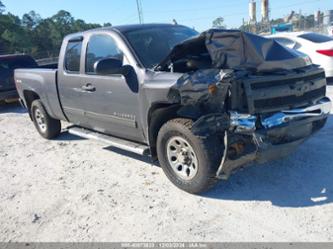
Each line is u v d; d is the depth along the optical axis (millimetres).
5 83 10891
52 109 6121
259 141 3305
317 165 4207
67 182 4582
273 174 4113
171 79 3691
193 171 3746
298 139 3656
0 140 7230
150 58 4285
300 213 3277
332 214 3197
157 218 3461
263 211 3385
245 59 3635
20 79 6836
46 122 6574
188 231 3193
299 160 4398
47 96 6039
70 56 5320
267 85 3432
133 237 3195
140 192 4055
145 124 4160
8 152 6277
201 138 3496
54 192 4316
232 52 3672
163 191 4008
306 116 3639
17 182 4781
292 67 3801
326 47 8508
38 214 3812
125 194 4043
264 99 3387
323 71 4094
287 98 3551
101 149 5840
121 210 3691
